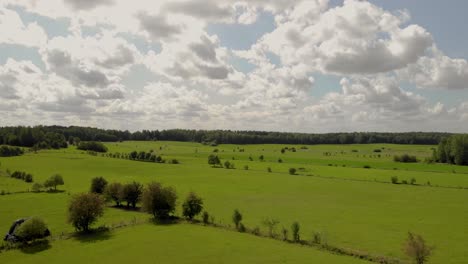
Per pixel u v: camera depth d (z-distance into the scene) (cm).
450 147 16638
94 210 6369
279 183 12412
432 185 11506
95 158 18412
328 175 13950
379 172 14325
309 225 6962
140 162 17900
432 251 5359
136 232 6172
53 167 15550
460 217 7575
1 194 9950
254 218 7600
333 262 4644
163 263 4653
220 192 10825
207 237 5778
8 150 18462
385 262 4800
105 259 4875
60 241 5809
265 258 4778
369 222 7194
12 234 5888
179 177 13788
